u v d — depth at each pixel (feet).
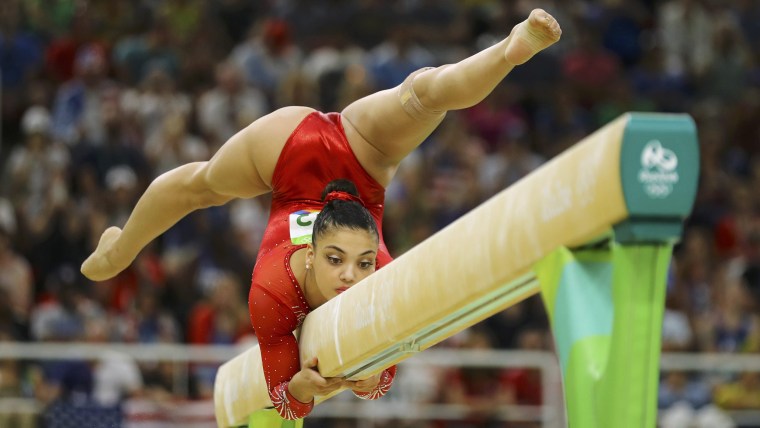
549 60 80.94
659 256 12.43
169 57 75.15
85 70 70.33
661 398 54.24
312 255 20.04
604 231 12.63
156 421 49.03
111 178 64.59
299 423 23.73
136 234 24.21
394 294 16.72
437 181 68.28
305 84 72.13
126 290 57.72
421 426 51.83
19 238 61.62
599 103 81.20
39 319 54.65
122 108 69.05
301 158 21.79
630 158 11.84
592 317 13.19
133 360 50.75
